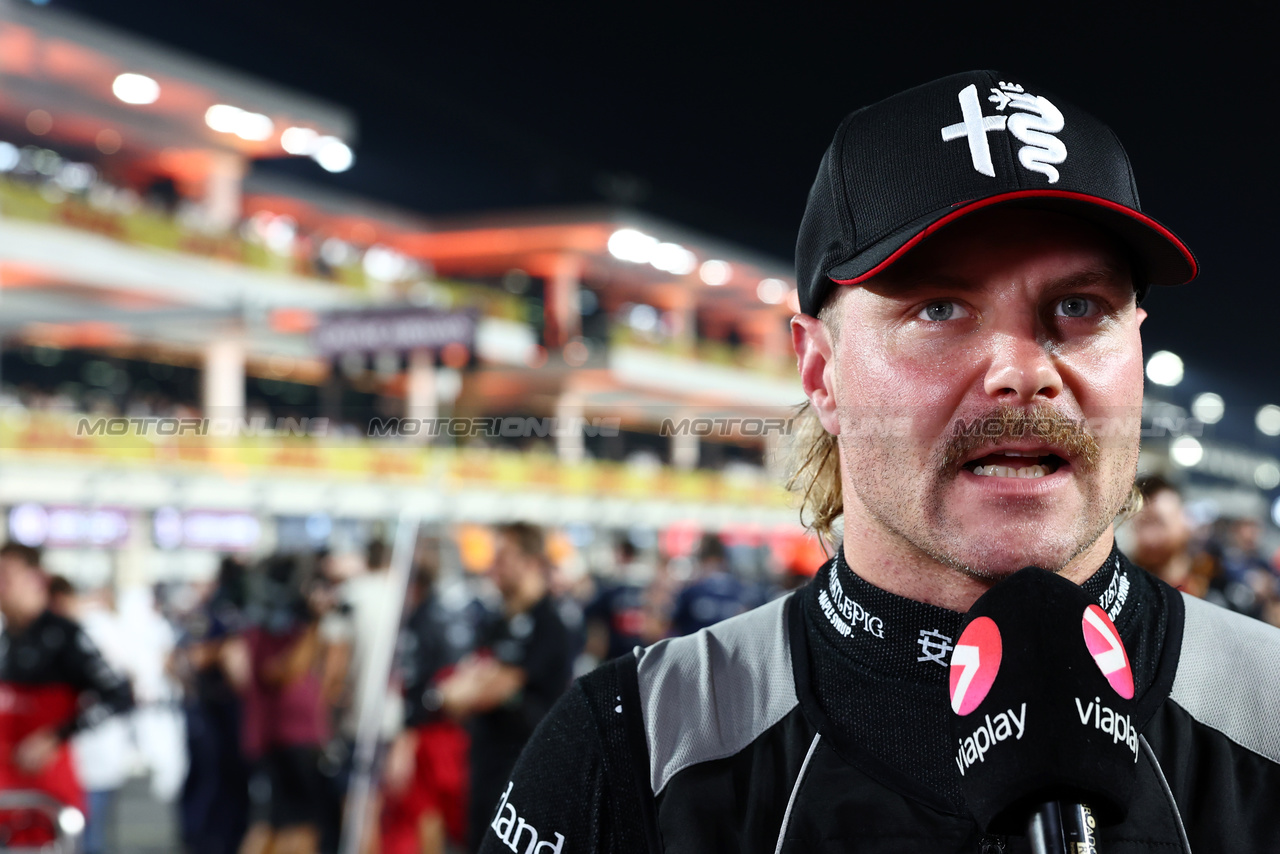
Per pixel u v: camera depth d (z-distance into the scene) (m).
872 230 0.69
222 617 5.67
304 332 15.76
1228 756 0.71
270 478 7.12
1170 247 0.66
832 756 0.73
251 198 22.39
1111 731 0.60
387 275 18.91
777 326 23.64
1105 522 0.67
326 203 23.58
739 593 5.32
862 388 0.70
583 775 0.79
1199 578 3.51
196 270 15.41
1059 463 0.66
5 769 4.38
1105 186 0.67
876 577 0.75
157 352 15.93
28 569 4.46
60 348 15.70
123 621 7.44
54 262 13.87
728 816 0.73
